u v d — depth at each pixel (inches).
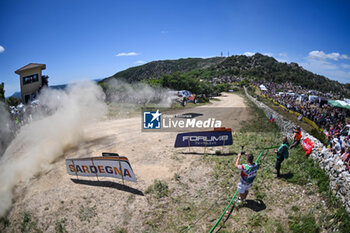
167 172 318.7
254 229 199.2
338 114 884.0
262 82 3671.3
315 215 210.5
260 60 7047.2
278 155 274.4
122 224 213.9
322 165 285.9
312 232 188.9
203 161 353.1
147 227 209.2
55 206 243.9
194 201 245.4
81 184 287.6
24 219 226.7
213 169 322.0
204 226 206.2
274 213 218.8
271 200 239.9
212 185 276.8
